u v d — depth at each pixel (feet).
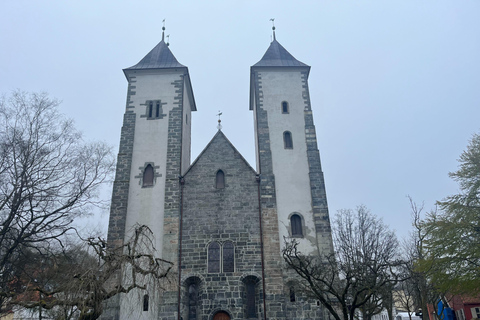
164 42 132.26
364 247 117.50
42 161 86.33
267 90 116.57
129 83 116.98
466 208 92.12
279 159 106.11
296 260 92.07
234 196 100.48
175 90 115.55
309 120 112.16
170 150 106.83
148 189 102.01
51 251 85.92
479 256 83.97
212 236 95.86
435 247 90.74
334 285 90.17
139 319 84.07
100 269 52.24
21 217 80.89
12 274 82.84
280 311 88.22
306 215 99.40
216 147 106.52
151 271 55.83
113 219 98.17
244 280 91.76
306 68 120.16
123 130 109.81
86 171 90.22
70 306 46.57
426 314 100.53
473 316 148.66
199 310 89.81
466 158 97.86
